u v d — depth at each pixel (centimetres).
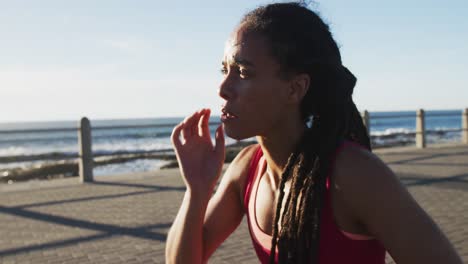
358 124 122
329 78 111
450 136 4025
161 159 2719
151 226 621
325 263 108
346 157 105
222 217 138
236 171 138
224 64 116
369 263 110
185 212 120
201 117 127
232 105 111
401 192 100
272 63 108
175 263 120
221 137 125
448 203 703
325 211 106
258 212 126
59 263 478
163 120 15862
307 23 110
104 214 707
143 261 475
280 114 112
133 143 4888
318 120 113
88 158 1070
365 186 101
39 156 1016
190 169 122
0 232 612
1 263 485
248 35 110
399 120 9369
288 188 118
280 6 112
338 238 107
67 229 620
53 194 905
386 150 1539
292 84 110
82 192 920
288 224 112
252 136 114
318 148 109
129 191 917
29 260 492
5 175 2609
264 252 124
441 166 1127
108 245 537
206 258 138
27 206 791
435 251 96
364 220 103
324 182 106
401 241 98
